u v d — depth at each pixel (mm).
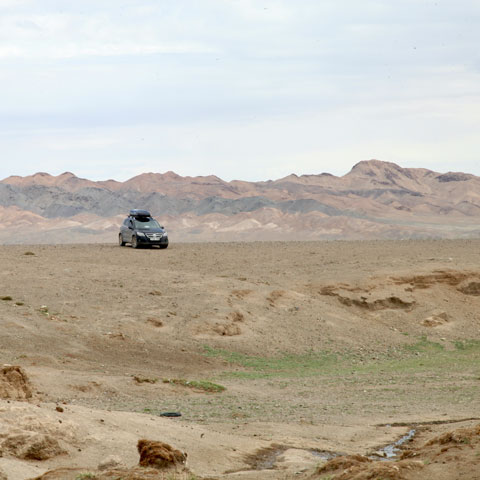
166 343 58500
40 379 42156
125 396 42750
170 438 29156
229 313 65438
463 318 74812
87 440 26750
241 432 33500
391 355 63688
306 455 29188
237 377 52188
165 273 77000
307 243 110438
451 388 50000
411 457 22250
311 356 61188
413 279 79812
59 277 72250
